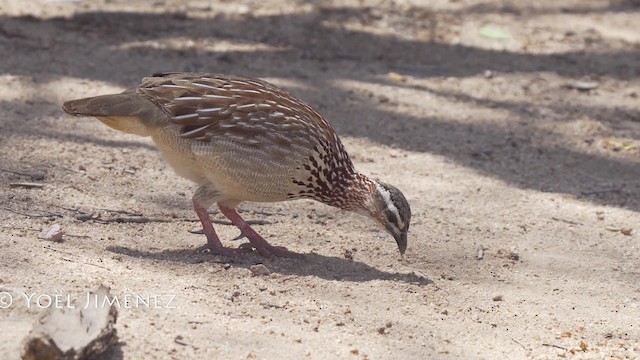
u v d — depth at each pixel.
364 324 9.30
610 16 22.23
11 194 11.41
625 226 12.77
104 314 8.10
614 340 9.62
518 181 14.07
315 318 9.30
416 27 20.67
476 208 12.93
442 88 17.48
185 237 11.07
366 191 10.80
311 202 12.69
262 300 9.58
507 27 21.03
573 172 14.63
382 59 18.66
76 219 11.05
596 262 11.65
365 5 21.73
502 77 18.27
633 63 19.56
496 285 10.77
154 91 10.30
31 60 16.42
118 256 10.20
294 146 10.35
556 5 22.75
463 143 15.30
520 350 9.16
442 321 9.61
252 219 11.93
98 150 13.30
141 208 11.68
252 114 10.24
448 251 11.55
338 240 11.57
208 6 20.81
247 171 10.34
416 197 13.08
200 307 9.21
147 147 13.73
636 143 15.87
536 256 11.66
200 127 10.21
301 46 18.89
